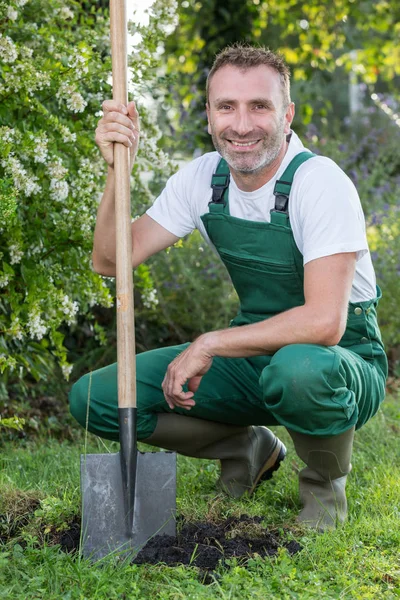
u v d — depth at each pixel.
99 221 2.82
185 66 7.96
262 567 2.34
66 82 3.29
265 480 3.27
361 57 9.03
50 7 3.70
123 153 2.66
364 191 6.71
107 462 2.54
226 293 5.36
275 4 7.90
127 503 2.51
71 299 3.77
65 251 3.54
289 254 2.68
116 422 2.83
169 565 2.39
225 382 2.92
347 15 8.30
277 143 2.62
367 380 2.74
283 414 2.57
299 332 2.52
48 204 3.43
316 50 7.99
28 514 2.76
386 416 4.43
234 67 2.59
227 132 2.60
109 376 2.84
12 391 4.64
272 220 2.66
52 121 3.32
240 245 2.75
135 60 3.59
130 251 2.65
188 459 3.50
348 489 3.09
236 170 2.64
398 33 8.99
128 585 2.25
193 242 5.56
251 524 2.63
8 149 3.07
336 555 2.46
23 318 3.63
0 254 3.28
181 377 2.66
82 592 2.19
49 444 4.01
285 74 2.67
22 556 2.41
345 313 2.54
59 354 3.65
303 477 2.77
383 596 2.21
